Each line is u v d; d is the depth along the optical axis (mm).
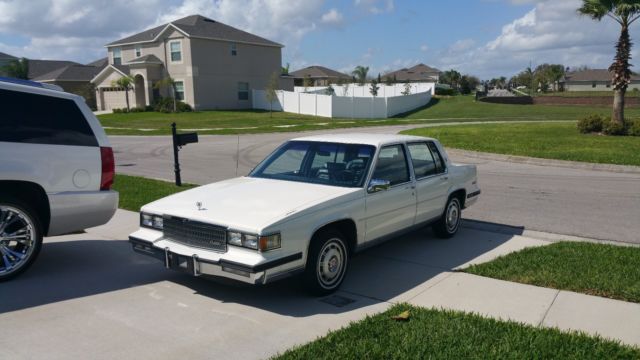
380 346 3955
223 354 3984
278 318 4652
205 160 16906
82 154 5824
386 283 5598
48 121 5637
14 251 5582
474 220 8641
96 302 4984
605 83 98625
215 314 4734
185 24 44000
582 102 58500
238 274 4652
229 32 46469
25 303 4930
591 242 7098
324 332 4363
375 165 5930
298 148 6520
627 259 6141
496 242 7312
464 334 4164
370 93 59406
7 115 5379
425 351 3885
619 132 22656
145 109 43969
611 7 22328
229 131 29000
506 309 4801
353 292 5332
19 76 52375
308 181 5973
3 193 5484
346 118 43312
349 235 5590
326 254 5184
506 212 9227
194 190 5961
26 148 5434
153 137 26406
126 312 4758
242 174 13781
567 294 5137
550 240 7402
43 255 6492
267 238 4605
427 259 6500
